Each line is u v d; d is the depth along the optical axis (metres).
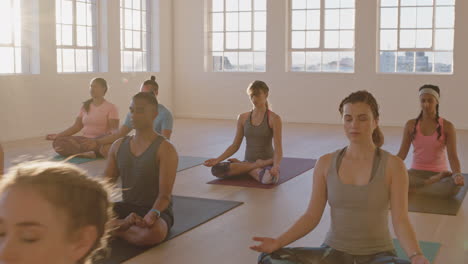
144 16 12.08
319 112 11.79
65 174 0.67
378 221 2.46
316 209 2.55
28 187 0.65
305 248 2.52
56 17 9.70
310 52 11.88
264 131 5.59
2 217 0.65
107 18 10.70
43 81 9.35
